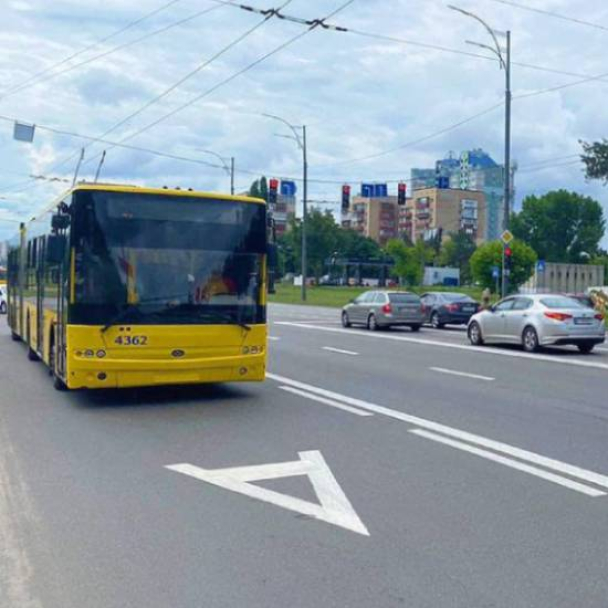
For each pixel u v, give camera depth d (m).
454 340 24.70
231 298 11.45
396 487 7.15
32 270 16.73
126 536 5.89
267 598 4.78
